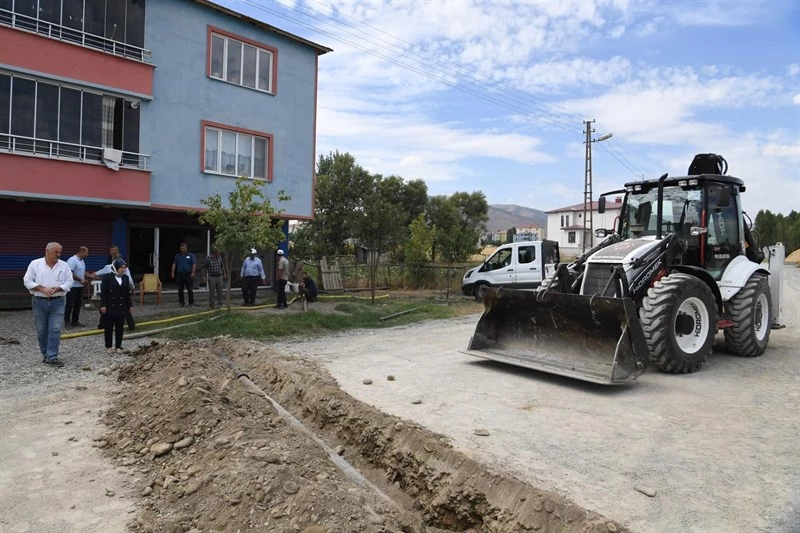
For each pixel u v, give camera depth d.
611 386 7.20
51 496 4.05
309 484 3.81
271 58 18.16
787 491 4.11
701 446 5.04
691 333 8.04
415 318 14.36
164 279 17.44
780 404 6.38
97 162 14.08
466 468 4.28
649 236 9.17
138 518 3.71
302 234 33.19
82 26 14.00
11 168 12.76
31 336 10.35
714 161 9.45
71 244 15.26
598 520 3.49
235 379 6.64
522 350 8.26
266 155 18.16
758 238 10.84
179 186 15.95
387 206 18.28
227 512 3.59
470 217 61.97
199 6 16.20
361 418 5.39
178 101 15.84
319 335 11.67
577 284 8.55
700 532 3.53
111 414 5.83
